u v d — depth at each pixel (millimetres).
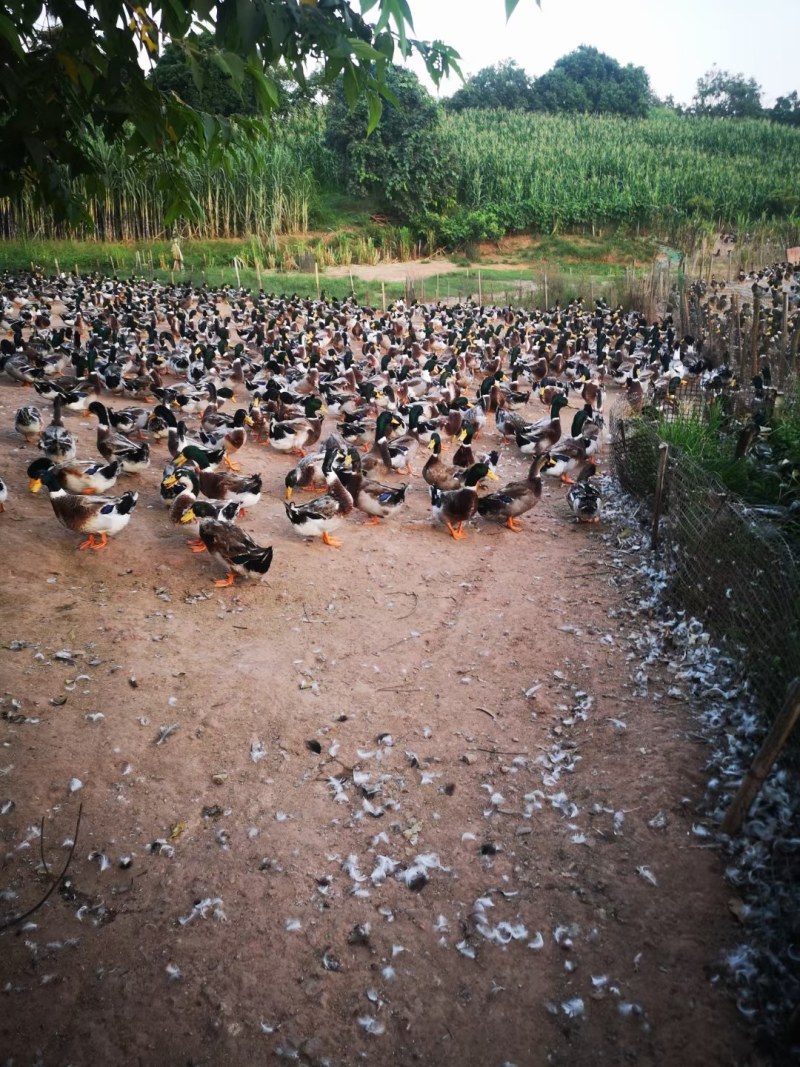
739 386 6039
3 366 5648
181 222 15148
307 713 2355
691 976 1562
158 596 2947
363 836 1949
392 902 1761
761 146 22906
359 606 3041
